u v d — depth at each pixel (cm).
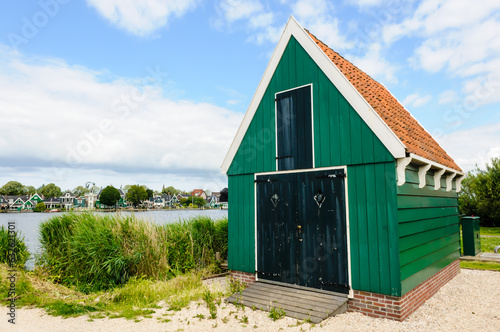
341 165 608
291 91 705
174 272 891
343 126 609
